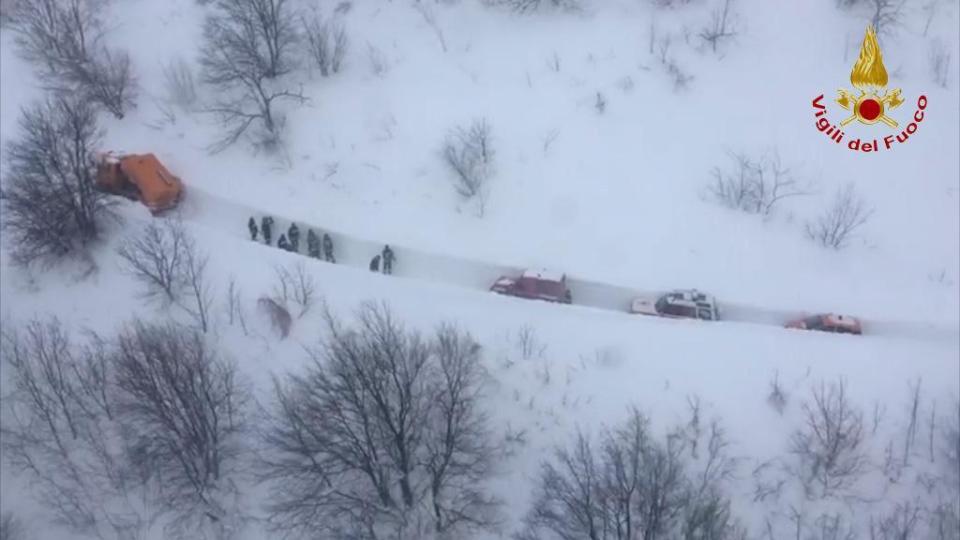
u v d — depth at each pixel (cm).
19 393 4972
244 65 5853
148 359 4691
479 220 5625
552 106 5881
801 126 5872
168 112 5931
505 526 4697
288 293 5225
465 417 4766
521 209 5641
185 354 4831
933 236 5662
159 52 6122
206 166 5816
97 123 5894
